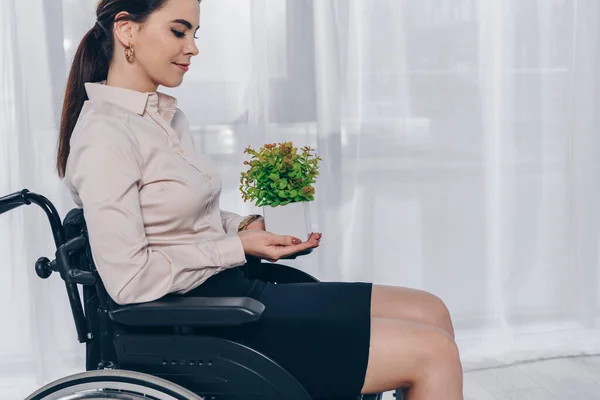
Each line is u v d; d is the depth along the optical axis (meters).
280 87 2.56
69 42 2.46
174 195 1.50
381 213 2.71
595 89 2.79
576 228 2.85
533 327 2.88
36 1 2.43
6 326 2.58
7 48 2.43
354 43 2.60
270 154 1.67
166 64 1.54
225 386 1.36
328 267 2.71
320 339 1.43
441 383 1.40
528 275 2.86
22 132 2.46
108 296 1.44
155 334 1.36
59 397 1.33
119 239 1.37
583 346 2.84
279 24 2.54
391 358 1.42
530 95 2.74
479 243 2.81
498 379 2.60
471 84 2.70
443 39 2.65
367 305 1.51
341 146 2.64
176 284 1.41
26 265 2.54
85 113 1.49
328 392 1.43
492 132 2.74
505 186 2.79
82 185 1.39
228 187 2.60
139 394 1.31
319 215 2.66
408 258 2.76
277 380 1.34
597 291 2.89
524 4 2.69
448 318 1.69
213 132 2.57
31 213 2.51
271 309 1.49
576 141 2.80
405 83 2.65
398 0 2.60
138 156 1.47
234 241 1.50
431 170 2.72
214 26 2.51
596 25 2.75
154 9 1.50
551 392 2.47
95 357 1.51
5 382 2.59
